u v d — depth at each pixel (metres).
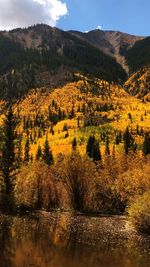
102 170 47.88
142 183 44.22
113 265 18.17
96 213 44.00
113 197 44.88
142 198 32.06
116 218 39.28
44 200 45.53
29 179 44.53
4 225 29.36
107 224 33.75
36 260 17.94
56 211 43.53
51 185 46.00
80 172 45.34
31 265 16.84
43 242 22.73
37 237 24.44
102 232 28.70
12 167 44.59
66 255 19.59
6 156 44.25
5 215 37.12
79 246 22.33
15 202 41.72
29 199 43.91
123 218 39.50
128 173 46.09
